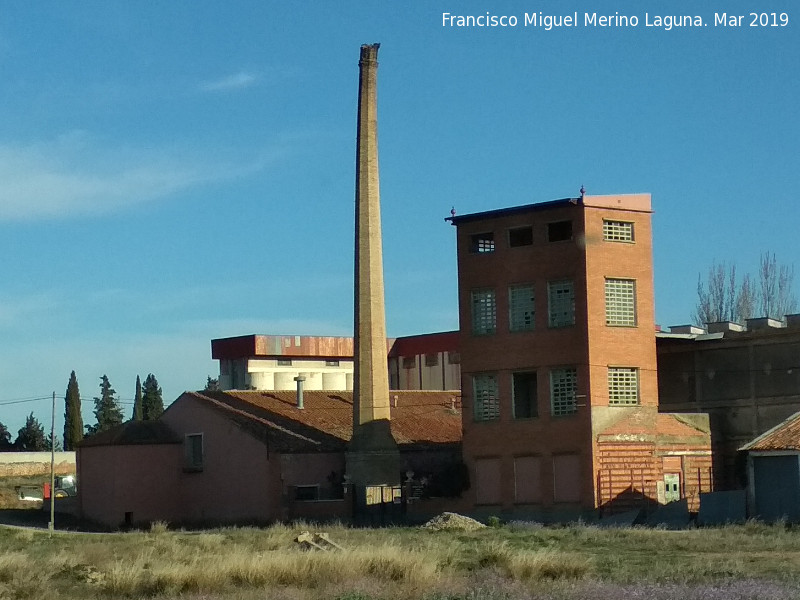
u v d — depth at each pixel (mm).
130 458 75375
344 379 114625
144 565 37250
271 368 111062
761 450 53562
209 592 30969
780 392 66375
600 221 63688
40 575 34844
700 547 41750
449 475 66625
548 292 64125
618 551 40938
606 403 62781
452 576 31688
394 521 67688
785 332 66375
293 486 69562
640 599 25281
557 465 63000
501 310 65625
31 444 138625
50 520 75312
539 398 63906
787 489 53062
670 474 64250
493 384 65812
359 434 70438
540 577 31578
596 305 63031
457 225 67562
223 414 73500
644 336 64375
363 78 74000
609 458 62188
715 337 68250
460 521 57281
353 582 30797
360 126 73688
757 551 39875
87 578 35375
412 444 74250
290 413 76938
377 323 71938
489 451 65312
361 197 73062
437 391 86875
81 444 78125
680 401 70000
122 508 74750
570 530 52344
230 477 72375
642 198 65125
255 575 32625
